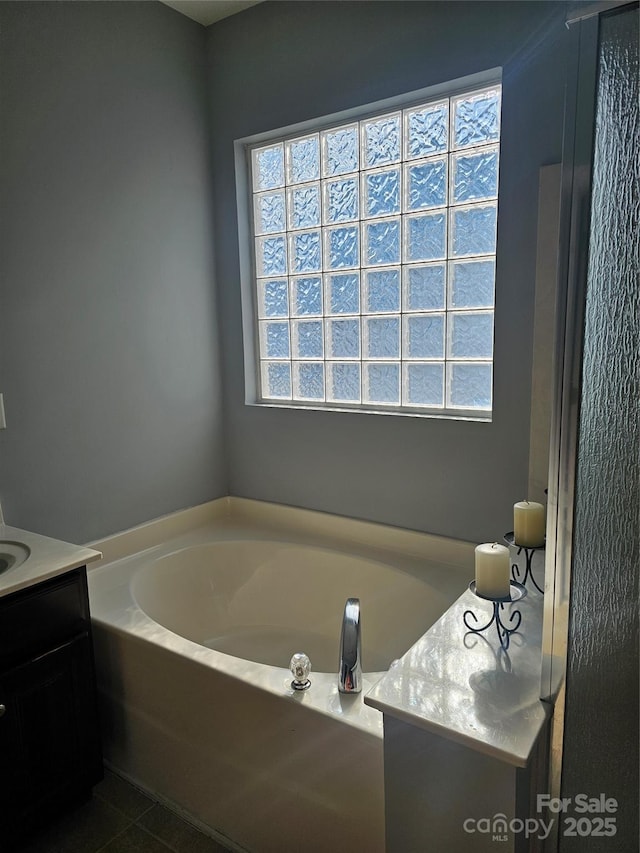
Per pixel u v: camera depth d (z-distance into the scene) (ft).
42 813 5.25
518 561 5.82
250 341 8.92
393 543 7.73
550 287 6.03
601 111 2.95
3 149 6.13
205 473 9.00
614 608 3.24
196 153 8.37
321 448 8.27
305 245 8.21
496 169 6.55
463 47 6.31
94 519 7.42
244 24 7.93
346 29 7.09
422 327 7.34
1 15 6.03
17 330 6.40
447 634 4.52
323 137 7.80
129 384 7.72
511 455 6.69
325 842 4.61
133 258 7.61
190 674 5.28
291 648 7.61
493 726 3.48
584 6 2.90
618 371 3.05
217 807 5.32
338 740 4.37
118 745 6.12
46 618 5.19
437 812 3.71
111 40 7.11
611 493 3.15
